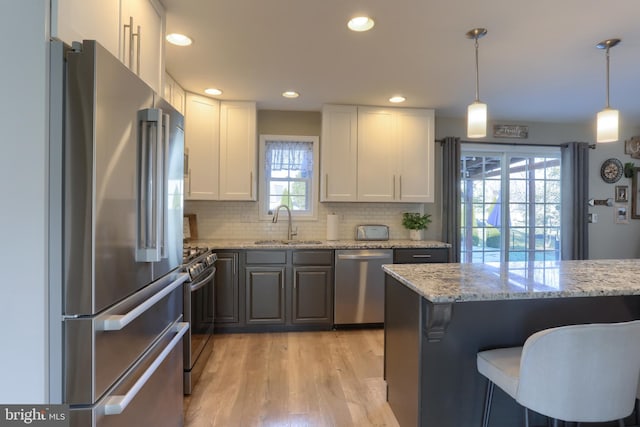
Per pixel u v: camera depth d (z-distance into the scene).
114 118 1.07
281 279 3.30
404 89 3.15
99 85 0.98
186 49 2.36
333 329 3.39
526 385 1.26
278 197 3.91
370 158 3.67
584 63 2.57
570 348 1.20
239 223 3.84
